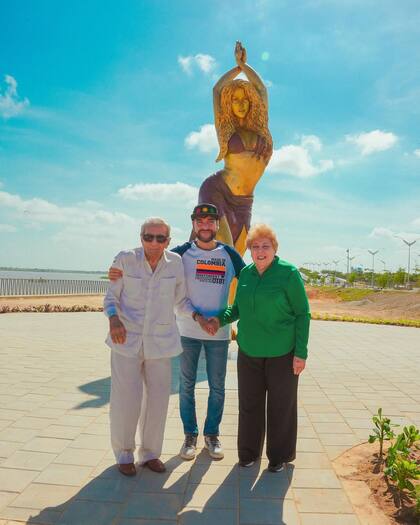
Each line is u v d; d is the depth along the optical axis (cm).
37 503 295
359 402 539
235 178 815
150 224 331
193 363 385
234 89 796
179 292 361
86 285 2609
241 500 302
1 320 1338
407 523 273
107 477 332
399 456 316
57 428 432
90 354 815
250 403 353
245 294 346
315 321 1596
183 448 372
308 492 313
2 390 564
